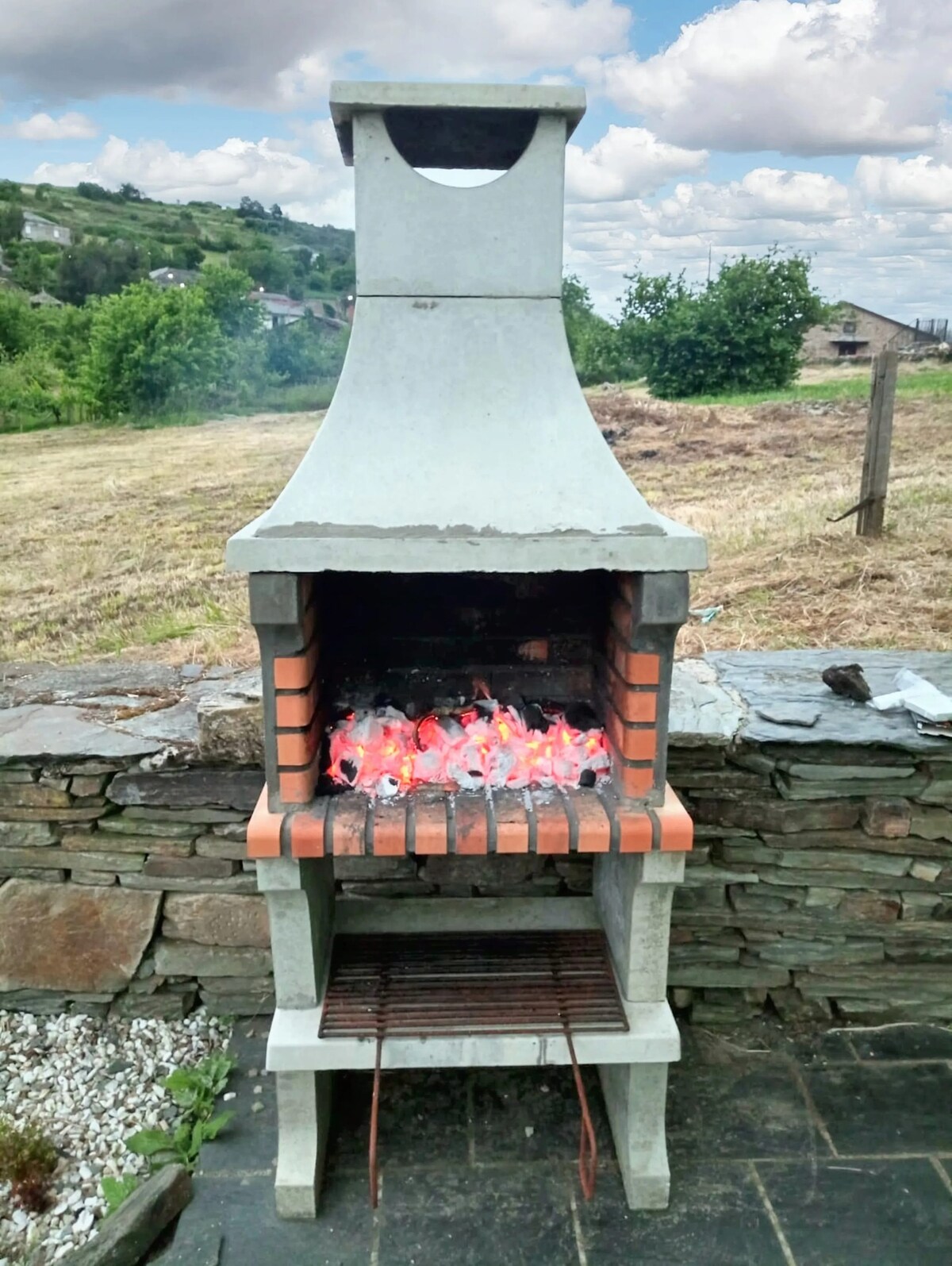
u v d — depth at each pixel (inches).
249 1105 93.4
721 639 162.7
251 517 310.7
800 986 104.1
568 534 69.1
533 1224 79.7
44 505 334.6
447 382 73.4
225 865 101.4
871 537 214.8
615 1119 87.4
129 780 98.6
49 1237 80.0
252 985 105.2
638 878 77.4
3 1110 93.8
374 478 70.8
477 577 90.6
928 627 164.9
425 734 84.0
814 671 117.1
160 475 381.7
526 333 74.1
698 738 96.5
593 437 73.2
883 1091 95.1
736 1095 94.7
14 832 101.1
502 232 72.8
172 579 239.0
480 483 70.8
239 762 98.0
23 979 105.3
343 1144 88.7
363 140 71.2
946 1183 83.6
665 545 68.1
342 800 77.4
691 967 104.6
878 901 100.6
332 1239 78.3
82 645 184.4
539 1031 78.3
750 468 309.6
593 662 92.1
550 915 95.8
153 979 105.6
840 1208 80.9
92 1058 101.4
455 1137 89.5
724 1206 81.3
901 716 100.3
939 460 298.4
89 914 103.5
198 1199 82.1
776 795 98.5
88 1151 89.2
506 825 73.4
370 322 73.7
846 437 339.0
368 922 94.9
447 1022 79.4
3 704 113.3
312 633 75.9
